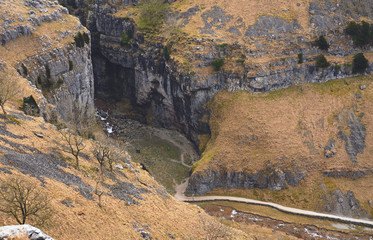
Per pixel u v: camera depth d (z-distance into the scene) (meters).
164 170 123.25
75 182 53.53
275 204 107.38
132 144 136.75
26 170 48.09
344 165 111.31
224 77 130.12
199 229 61.88
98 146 73.25
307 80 130.12
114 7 157.25
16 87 79.31
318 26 134.50
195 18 142.88
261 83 126.00
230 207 106.31
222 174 114.00
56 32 117.94
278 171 109.94
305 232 94.81
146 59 143.25
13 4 116.38
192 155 132.25
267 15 138.88
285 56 129.75
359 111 121.56
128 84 159.75
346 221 99.62
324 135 117.38
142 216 55.38
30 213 35.91
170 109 144.38
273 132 116.62
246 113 122.12
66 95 115.44
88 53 131.00
